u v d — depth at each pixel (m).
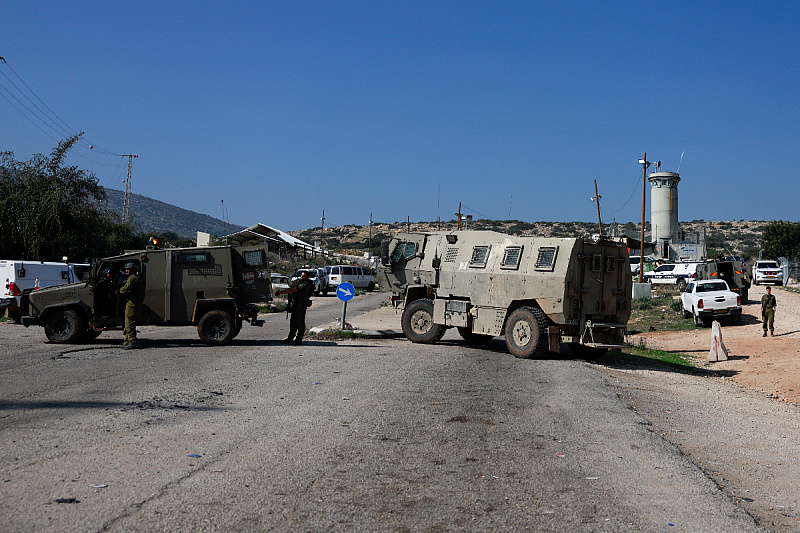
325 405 8.40
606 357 16.94
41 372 10.53
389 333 18.95
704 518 4.91
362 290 50.44
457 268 17.03
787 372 15.03
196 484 5.12
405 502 4.94
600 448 6.87
